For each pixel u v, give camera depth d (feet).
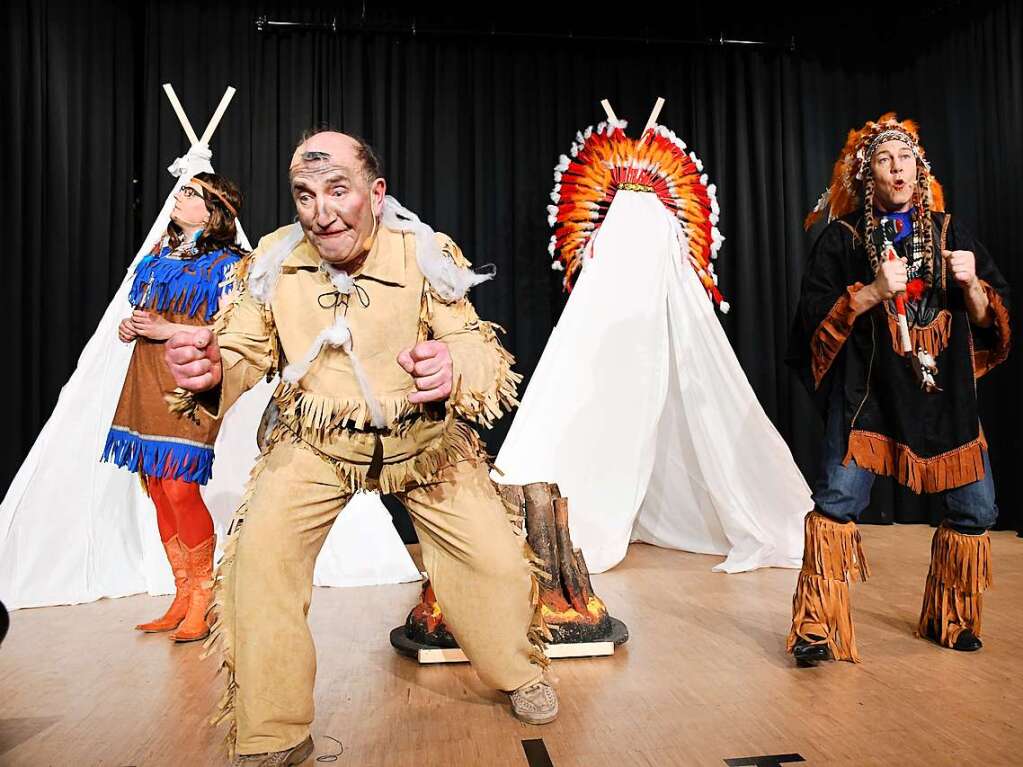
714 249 12.58
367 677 7.04
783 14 16.62
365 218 5.16
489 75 15.75
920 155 7.55
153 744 5.66
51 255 12.75
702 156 16.21
